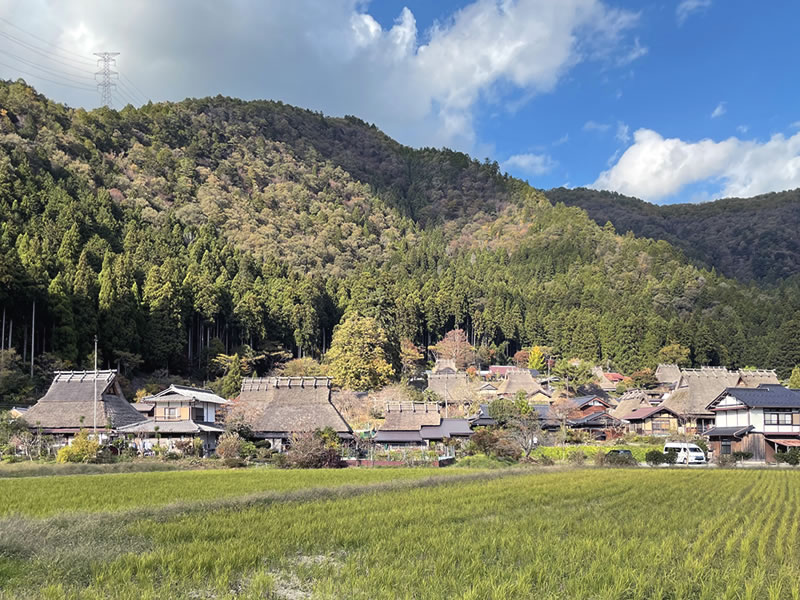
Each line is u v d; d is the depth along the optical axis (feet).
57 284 235.81
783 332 358.64
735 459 165.48
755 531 57.82
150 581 40.16
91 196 368.48
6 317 226.99
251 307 314.96
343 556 48.78
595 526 61.05
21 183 324.19
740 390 188.65
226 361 279.69
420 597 38.32
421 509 69.51
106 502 77.30
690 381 240.12
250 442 177.27
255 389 213.25
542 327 446.19
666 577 42.65
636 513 69.72
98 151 513.45
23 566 43.19
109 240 331.36
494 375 368.68
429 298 417.90
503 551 50.19
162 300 275.18
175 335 278.26
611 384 348.79
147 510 64.49
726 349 389.19
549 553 49.29
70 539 49.47
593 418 235.40
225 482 102.99
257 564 45.75
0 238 263.70
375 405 244.42
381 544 51.44
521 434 175.63
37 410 182.09
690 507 74.18
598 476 114.93
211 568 44.34
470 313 437.17
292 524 59.57
